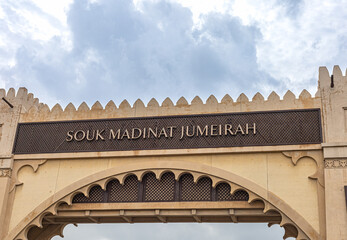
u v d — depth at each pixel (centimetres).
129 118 1579
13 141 1627
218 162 1472
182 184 1498
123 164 1529
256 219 1531
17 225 1521
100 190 1545
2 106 1688
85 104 1633
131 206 1497
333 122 1438
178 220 1576
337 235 1310
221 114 1521
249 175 1439
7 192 1559
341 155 1388
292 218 1370
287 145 1439
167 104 1570
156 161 1509
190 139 1510
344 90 1466
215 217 1555
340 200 1346
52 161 1583
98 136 1572
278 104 1495
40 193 1547
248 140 1472
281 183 1416
